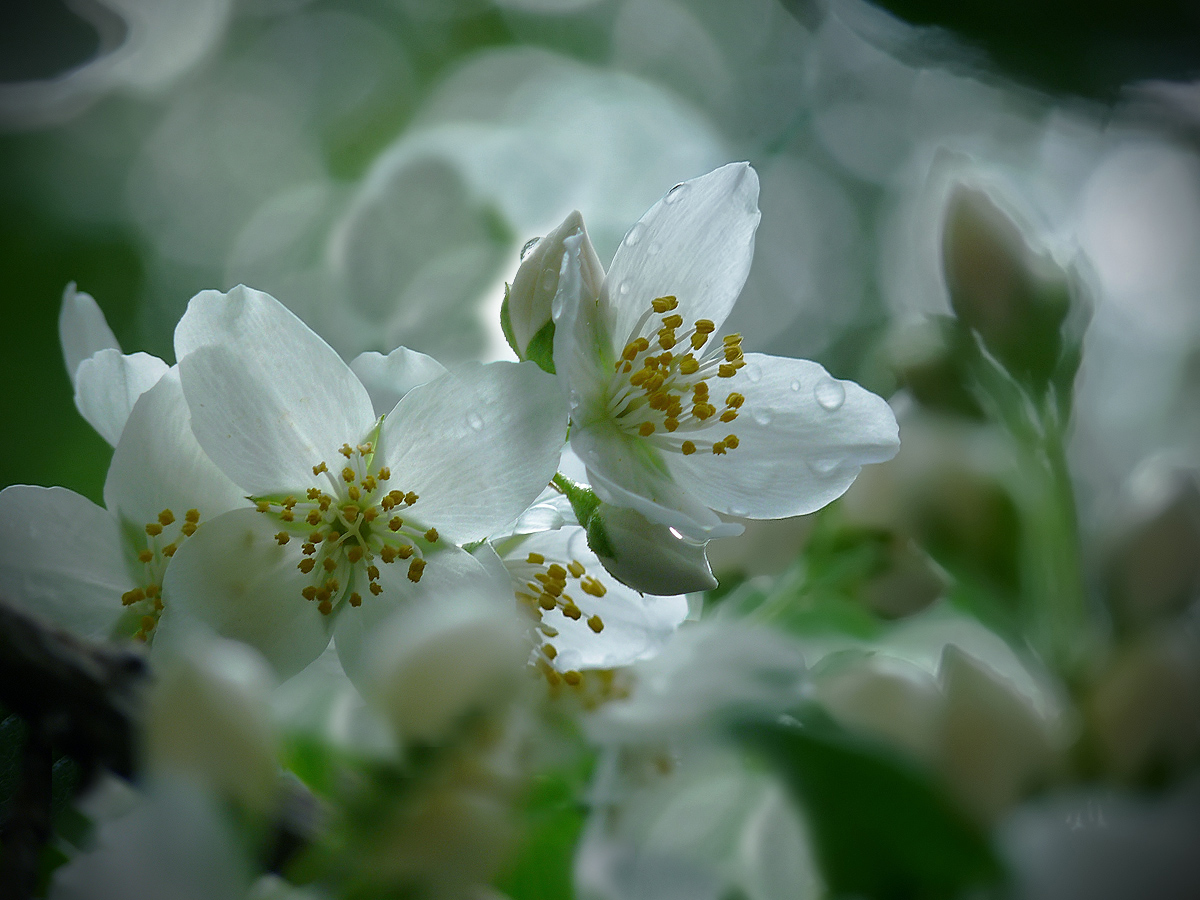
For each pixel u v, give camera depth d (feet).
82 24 0.99
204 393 0.74
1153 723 0.70
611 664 0.73
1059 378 0.77
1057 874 0.63
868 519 0.81
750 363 0.79
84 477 1.06
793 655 0.71
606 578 0.76
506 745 0.64
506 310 0.77
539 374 0.74
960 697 0.67
